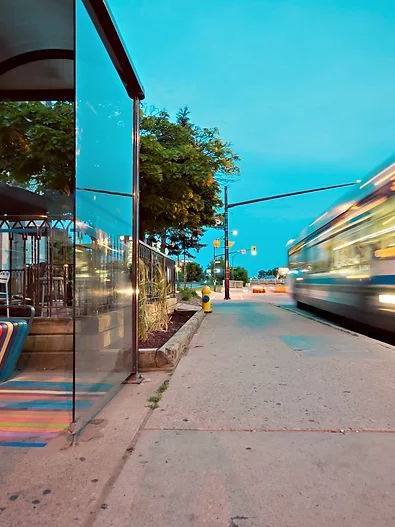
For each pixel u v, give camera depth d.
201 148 16.86
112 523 2.79
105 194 5.19
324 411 4.82
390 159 9.54
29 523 2.78
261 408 4.93
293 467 3.53
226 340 9.85
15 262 12.25
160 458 3.68
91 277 4.62
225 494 3.13
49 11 5.24
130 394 5.48
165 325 10.73
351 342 9.50
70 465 3.54
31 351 6.83
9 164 12.20
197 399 5.26
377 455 3.73
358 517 2.85
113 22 4.84
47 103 12.48
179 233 26.02
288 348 8.73
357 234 11.44
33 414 4.68
